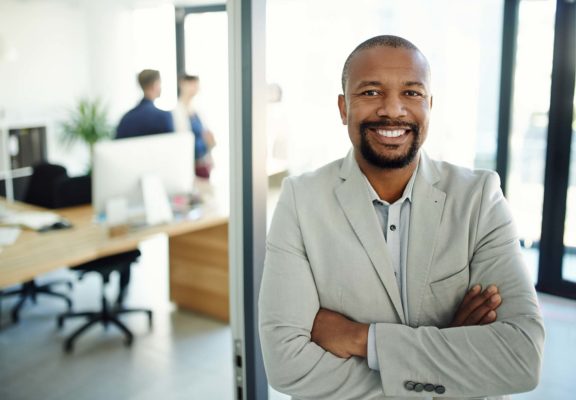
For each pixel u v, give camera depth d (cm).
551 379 318
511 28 430
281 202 125
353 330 113
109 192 324
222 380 320
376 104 114
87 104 684
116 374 326
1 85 629
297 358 114
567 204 418
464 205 119
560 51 403
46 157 660
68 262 291
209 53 679
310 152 512
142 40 720
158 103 713
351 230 119
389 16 522
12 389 307
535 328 108
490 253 117
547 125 412
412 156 117
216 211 383
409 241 119
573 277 428
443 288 118
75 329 385
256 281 134
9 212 374
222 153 669
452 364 107
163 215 349
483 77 481
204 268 405
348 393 112
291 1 547
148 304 428
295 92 548
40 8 652
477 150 494
